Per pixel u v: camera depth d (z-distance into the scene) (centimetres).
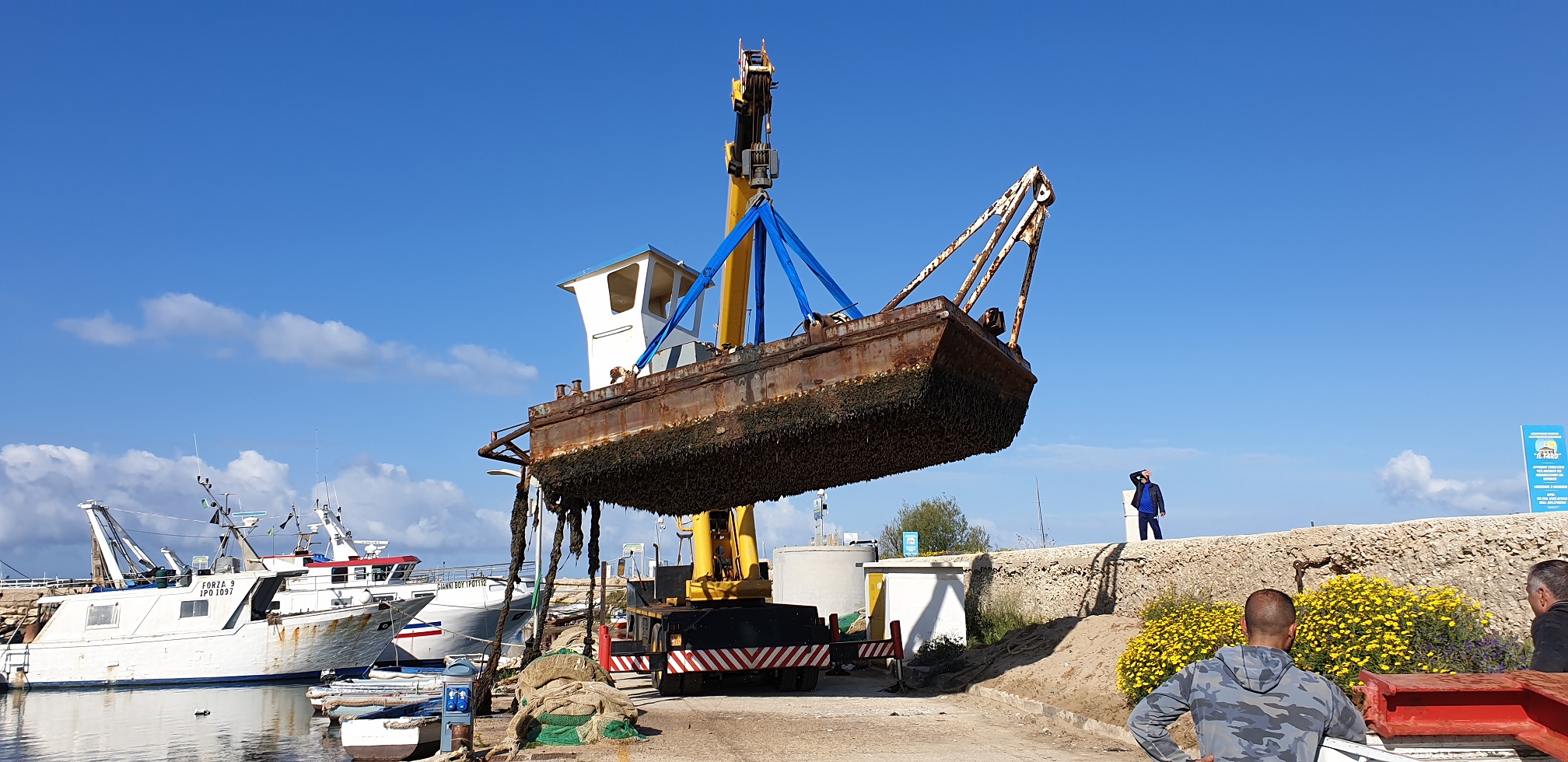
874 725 1212
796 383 1129
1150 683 1027
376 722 1214
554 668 1235
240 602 3594
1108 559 1611
